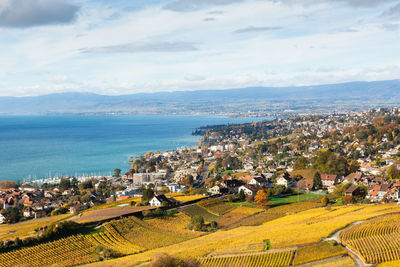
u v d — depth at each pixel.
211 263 99.81
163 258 94.50
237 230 141.12
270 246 108.44
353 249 98.62
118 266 104.75
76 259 114.94
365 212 145.00
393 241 101.31
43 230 138.00
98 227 144.88
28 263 111.44
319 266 90.56
